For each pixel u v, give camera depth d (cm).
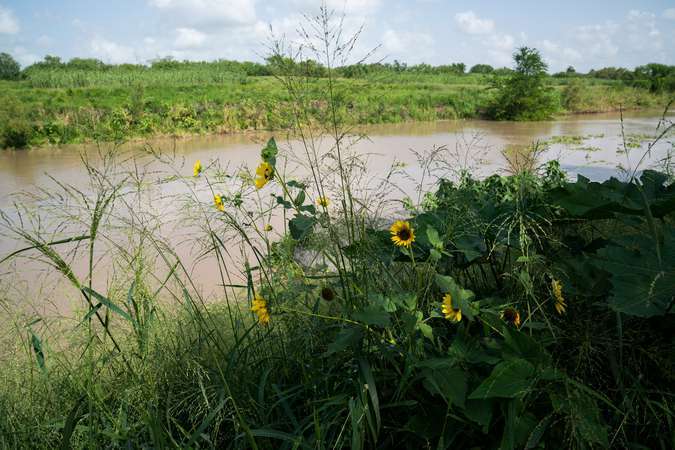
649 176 207
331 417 157
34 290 229
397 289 182
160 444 138
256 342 193
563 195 201
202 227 196
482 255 200
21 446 155
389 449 162
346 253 182
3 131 1384
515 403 135
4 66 4403
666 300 146
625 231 220
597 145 1241
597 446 140
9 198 675
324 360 180
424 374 144
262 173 187
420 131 1695
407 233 171
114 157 194
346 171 182
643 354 160
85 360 167
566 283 177
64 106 1677
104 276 365
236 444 154
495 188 339
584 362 157
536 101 2153
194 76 3272
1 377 175
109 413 154
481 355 151
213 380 177
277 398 174
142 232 174
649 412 150
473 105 2333
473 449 146
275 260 193
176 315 224
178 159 1105
